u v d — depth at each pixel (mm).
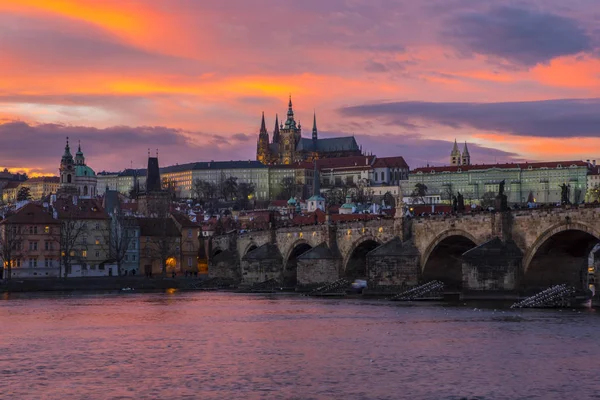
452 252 199250
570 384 90562
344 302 192750
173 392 89562
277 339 126812
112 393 89438
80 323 152750
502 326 134125
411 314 157375
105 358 110812
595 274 159750
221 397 87062
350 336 128250
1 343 125688
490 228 177500
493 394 86750
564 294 163625
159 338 130000
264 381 94375
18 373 100688
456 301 184750
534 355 106875
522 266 172375
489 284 173500
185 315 167000
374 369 100188
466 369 99062
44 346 122312
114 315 168250
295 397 86625
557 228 164000
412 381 93062
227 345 121438
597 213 156625
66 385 93562
